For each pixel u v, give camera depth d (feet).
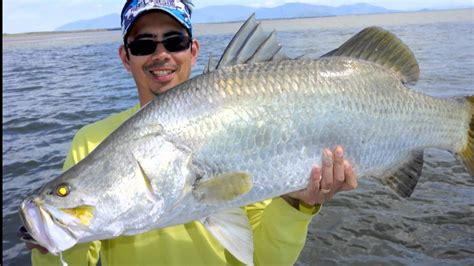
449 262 5.39
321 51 24.47
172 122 2.69
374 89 3.00
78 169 2.60
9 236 6.42
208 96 2.74
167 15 3.42
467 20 50.67
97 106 13.88
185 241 3.27
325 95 2.86
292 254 3.20
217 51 25.50
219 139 2.71
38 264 3.17
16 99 15.61
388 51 3.12
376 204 6.82
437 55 20.39
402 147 3.11
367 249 5.73
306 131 2.82
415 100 3.14
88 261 3.28
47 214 2.51
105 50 36.81
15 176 8.52
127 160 2.61
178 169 2.65
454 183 7.36
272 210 3.14
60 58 31.04
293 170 2.81
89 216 2.55
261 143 2.76
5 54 37.29
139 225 2.65
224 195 2.68
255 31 2.92
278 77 2.83
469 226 6.11
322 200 2.95
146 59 3.49
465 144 3.36
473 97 3.38
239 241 2.83
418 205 6.72
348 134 2.90
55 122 12.17
